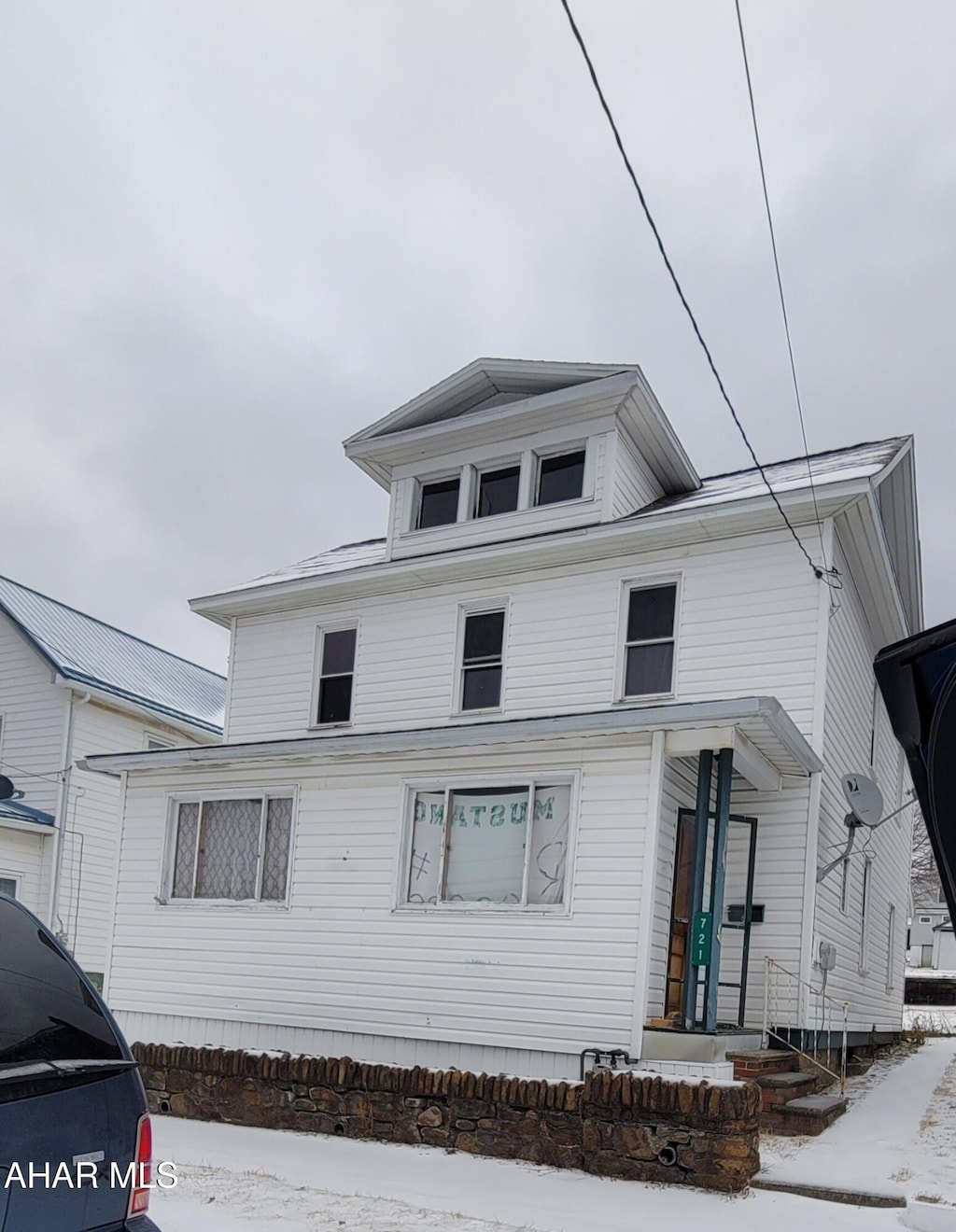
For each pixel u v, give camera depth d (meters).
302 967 13.24
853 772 15.31
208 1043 13.71
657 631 14.77
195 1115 10.11
